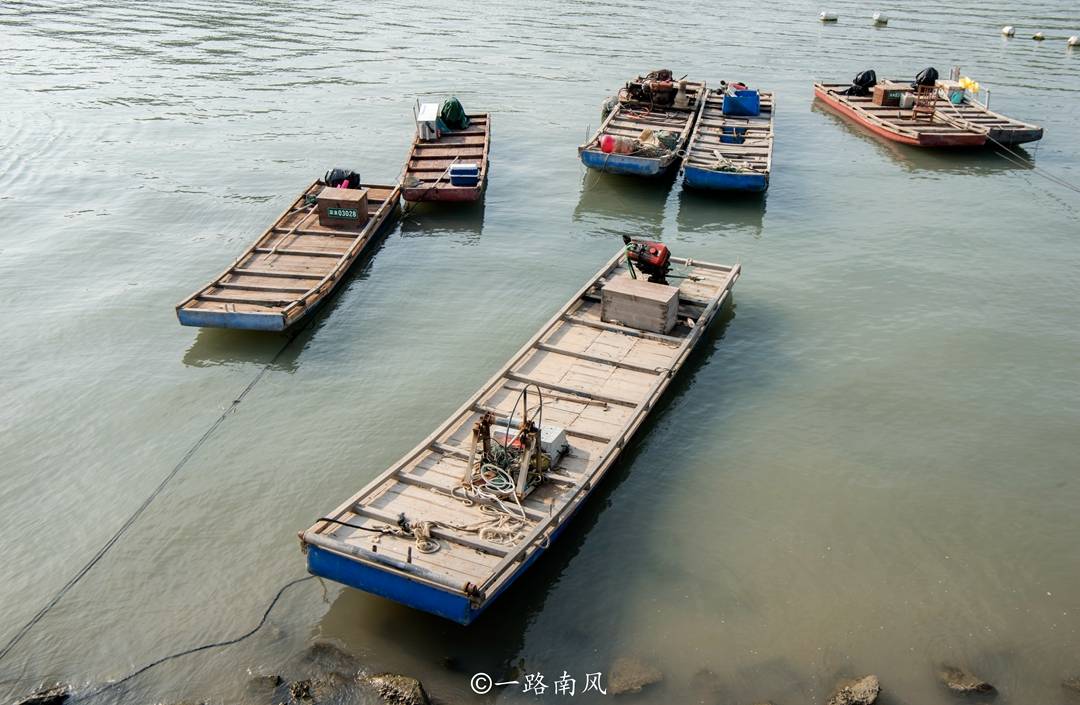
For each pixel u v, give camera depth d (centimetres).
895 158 3512
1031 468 1738
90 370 2000
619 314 2103
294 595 1404
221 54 4622
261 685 1242
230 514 1577
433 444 1614
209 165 3209
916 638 1352
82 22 5131
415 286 2417
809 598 1423
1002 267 2583
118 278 2409
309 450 1748
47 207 2831
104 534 1528
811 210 2994
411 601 1288
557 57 4828
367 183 3038
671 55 4953
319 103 3934
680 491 1661
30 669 1269
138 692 1236
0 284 2348
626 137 3158
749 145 3341
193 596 1399
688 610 1397
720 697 1245
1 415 1836
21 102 3775
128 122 3606
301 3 5872
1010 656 1325
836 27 5738
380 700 1210
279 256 2434
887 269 2562
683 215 2938
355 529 1402
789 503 1636
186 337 2144
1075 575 1484
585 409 1781
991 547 1540
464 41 5084
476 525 1427
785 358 2098
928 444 1805
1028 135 3541
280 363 2047
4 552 1484
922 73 3919
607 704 1236
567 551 1516
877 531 1570
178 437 1783
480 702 1236
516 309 2308
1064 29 5734
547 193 3097
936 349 2147
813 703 1240
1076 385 2009
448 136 3453
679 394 1953
